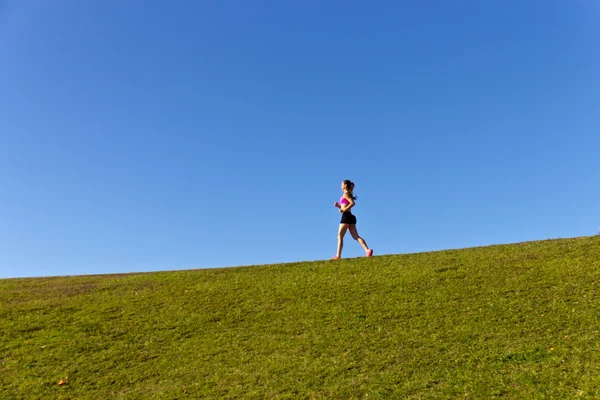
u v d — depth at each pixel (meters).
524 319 11.90
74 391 10.54
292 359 11.12
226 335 12.82
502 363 9.98
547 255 16.27
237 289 16.20
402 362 10.51
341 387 9.73
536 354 10.14
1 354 12.48
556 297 12.88
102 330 13.66
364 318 12.94
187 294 16.09
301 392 9.70
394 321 12.59
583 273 14.17
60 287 18.72
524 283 14.05
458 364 10.18
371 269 16.83
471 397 8.96
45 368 11.61
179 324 13.70
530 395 8.77
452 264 16.44
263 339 12.38
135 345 12.62
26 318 14.86
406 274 15.83
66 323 14.31
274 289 15.78
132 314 14.68
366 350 11.21
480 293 13.74
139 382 10.80
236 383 10.32
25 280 21.02
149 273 20.69
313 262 18.86
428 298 13.77
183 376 10.87
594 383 8.84
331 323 12.86
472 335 11.36
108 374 11.23
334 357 11.03
